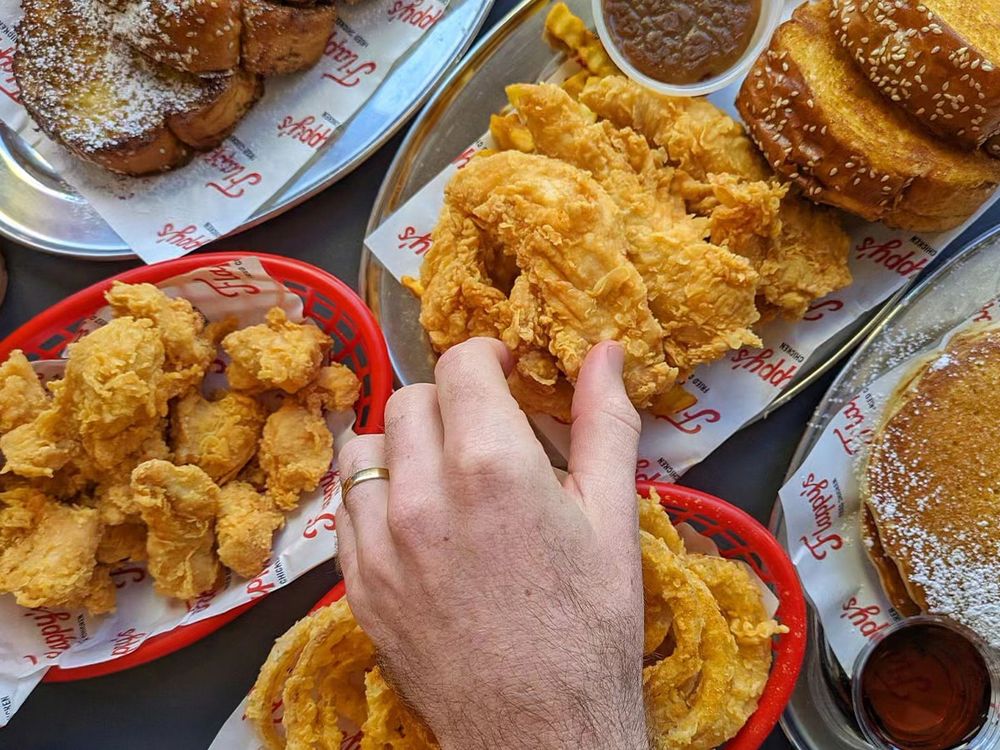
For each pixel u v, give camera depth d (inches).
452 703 9.0
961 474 13.6
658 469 14.5
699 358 13.4
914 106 12.4
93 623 14.8
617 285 12.5
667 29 13.3
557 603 8.9
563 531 9.0
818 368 14.3
